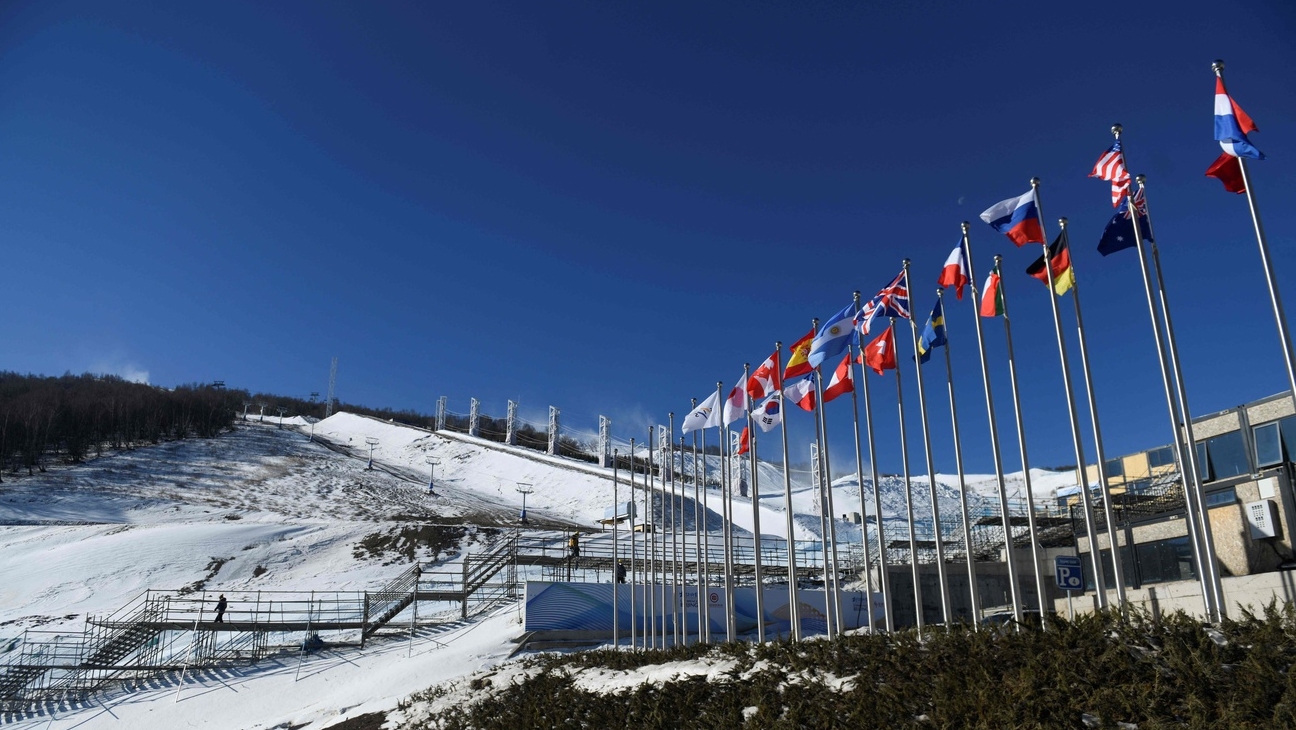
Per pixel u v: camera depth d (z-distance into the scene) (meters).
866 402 24.08
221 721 30.92
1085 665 13.73
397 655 36.38
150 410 132.88
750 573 49.00
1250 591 21.14
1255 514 23.91
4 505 80.62
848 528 79.25
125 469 103.88
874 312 23.97
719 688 19.09
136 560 58.69
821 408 25.38
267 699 32.66
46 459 105.62
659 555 55.81
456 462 137.38
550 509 107.38
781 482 129.88
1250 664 12.08
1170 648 13.14
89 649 38.78
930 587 40.09
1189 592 23.86
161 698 33.38
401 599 43.44
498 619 39.31
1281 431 27.45
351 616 44.19
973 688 14.21
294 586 54.44
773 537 69.75
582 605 35.59
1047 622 16.34
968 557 20.06
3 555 61.47
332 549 62.78
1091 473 40.97
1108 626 15.33
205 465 112.00
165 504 86.75
